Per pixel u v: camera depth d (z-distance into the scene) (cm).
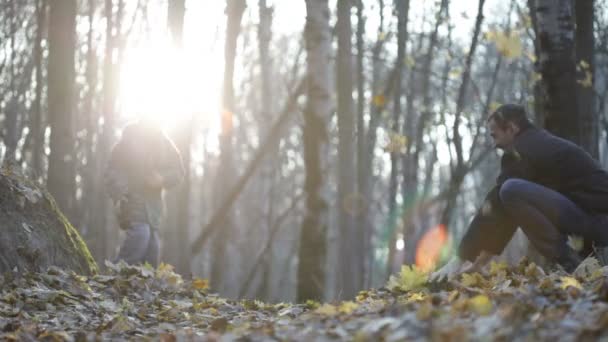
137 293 753
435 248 1403
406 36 1869
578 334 338
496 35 1118
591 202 677
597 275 555
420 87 2330
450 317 396
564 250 668
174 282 820
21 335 527
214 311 682
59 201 1383
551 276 574
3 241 721
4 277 692
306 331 441
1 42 2412
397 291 638
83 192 2400
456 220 3875
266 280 2656
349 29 1669
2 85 2447
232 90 2150
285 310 652
